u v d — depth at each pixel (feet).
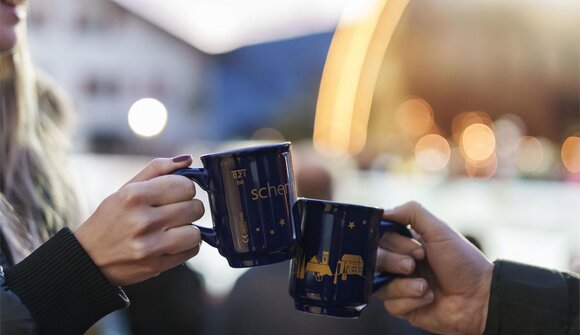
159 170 3.47
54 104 5.08
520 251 12.86
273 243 3.59
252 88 82.53
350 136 26.14
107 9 85.46
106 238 3.28
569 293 4.22
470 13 36.76
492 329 4.27
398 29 36.47
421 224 4.44
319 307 3.85
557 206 15.23
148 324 7.89
